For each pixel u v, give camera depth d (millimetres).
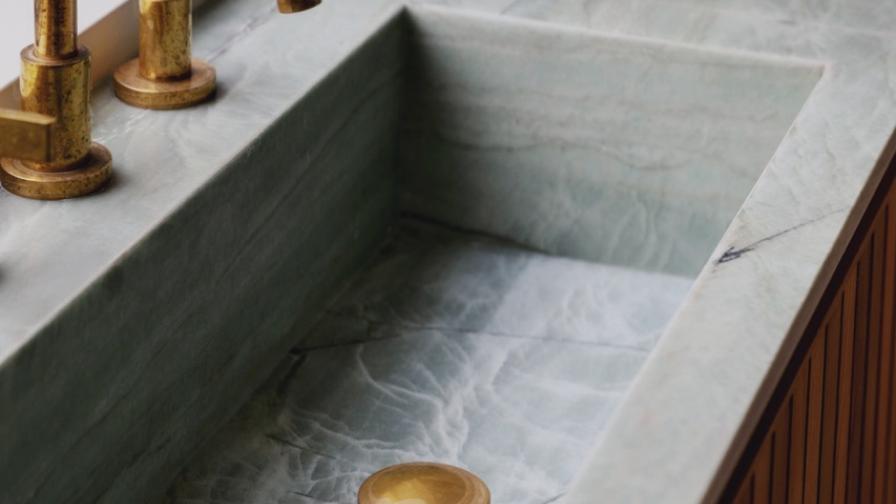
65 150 1115
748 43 1308
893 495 1480
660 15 1339
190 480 1167
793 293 1090
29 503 1036
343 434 1206
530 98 1349
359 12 1332
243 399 1226
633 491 974
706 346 1055
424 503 1066
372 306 1317
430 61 1357
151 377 1118
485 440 1201
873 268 1294
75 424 1059
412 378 1252
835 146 1209
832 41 1316
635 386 1030
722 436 1003
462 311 1314
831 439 1246
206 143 1172
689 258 1364
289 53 1277
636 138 1341
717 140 1325
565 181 1369
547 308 1319
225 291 1177
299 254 1260
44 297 1040
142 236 1087
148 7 1198
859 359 1293
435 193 1400
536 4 1350
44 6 1095
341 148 1291
